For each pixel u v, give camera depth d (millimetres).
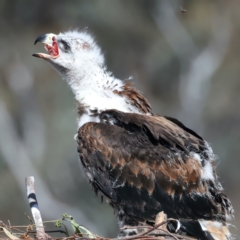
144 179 7895
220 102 21297
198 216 7727
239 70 21578
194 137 8234
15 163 20094
